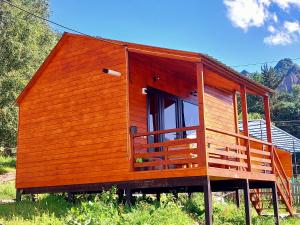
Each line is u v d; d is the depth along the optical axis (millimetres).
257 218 15328
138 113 14820
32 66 30375
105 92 14211
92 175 13961
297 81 140875
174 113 16875
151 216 11797
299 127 63125
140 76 15102
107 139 13805
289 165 28438
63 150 15031
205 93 17344
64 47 15859
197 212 15203
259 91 16125
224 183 14477
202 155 11758
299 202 22203
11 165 28766
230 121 19078
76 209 11172
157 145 12734
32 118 16359
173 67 15555
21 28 29922
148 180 12648
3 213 12797
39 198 16172
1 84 27844
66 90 15453
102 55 14586
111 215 11469
